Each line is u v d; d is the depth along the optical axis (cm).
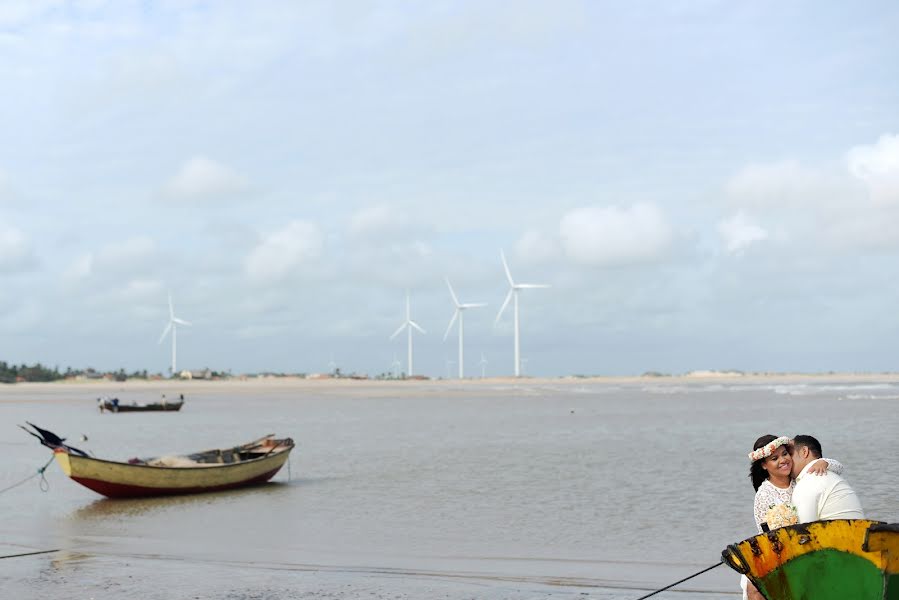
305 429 6506
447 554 1959
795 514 1006
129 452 4953
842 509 982
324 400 13138
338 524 2403
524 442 4991
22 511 2742
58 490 3219
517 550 1997
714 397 12231
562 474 3419
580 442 4934
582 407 9638
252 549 2050
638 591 1552
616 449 4450
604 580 1658
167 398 15075
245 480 3206
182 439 5831
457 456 4203
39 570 1769
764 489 1048
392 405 10869
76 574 1728
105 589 1595
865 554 942
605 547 2027
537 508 2602
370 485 3203
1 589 1598
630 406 9700
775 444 1016
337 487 3169
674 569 1772
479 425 6662
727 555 1015
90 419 8419
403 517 2495
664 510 2527
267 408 10531
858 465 3416
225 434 6203
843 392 13875
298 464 3975
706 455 4078
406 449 4634
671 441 4900
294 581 1653
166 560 1884
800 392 14062
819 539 962
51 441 2895
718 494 2816
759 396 12369
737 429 5778
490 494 2906
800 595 984
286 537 2220
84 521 2542
